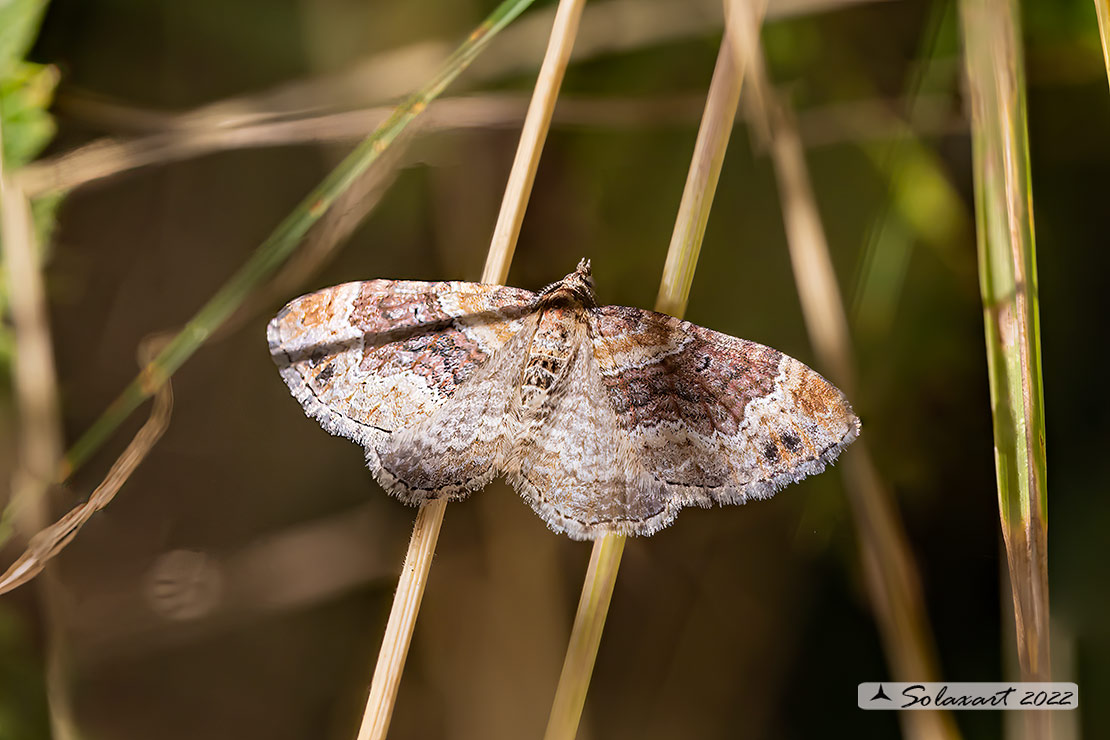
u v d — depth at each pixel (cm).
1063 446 17
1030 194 16
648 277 17
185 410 17
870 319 17
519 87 17
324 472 17
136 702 17
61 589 17
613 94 17
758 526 17
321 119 17
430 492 16
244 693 17
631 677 17
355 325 16
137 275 17
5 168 16
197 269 17
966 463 17
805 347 17
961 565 17
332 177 16
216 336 17
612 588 16
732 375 16
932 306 17
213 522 17
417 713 17
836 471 17
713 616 17
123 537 17
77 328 17
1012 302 16
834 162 17
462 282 16
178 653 17
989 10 16
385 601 17
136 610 17
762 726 17
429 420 16
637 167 17
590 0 17
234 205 17
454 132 17
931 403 17
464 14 17
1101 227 17
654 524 16
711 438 16
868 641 17
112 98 17
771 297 17
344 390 16
